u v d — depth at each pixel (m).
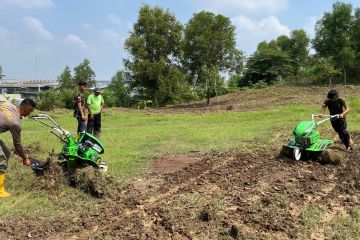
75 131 17.89
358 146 12.24
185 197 7.40
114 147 12.52
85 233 5.95
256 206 6.86
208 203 7.07
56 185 7.86
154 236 5.77
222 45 39.31
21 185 8.08
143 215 6.63
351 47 42.19
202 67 36.94
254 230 5.93
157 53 43.53
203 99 47.03
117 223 6.30
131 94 53.47
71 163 8.16
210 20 39.44
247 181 8.54
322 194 7.61
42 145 12.70
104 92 57.22
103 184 7.75
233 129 16.69
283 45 63.47
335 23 42.34
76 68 75.69
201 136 14.75
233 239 5.62
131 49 42.91
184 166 10.19
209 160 10.77
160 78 42.44
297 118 20.08
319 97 31.78
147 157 11.12
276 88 42.16
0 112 7.04
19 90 117.25
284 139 14.10
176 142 13.72
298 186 8.11
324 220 6.31
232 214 6.55
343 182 8.40
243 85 57.69
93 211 6.84
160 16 42.94
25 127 20.20
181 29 43.28
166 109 34.62
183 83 43.59
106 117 25.25
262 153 11.51
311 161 10.30
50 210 6.85
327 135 14.80
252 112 24.66
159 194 7.83
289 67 55.12
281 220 6.25
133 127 19.16
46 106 56.12
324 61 40.06
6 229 6.02
